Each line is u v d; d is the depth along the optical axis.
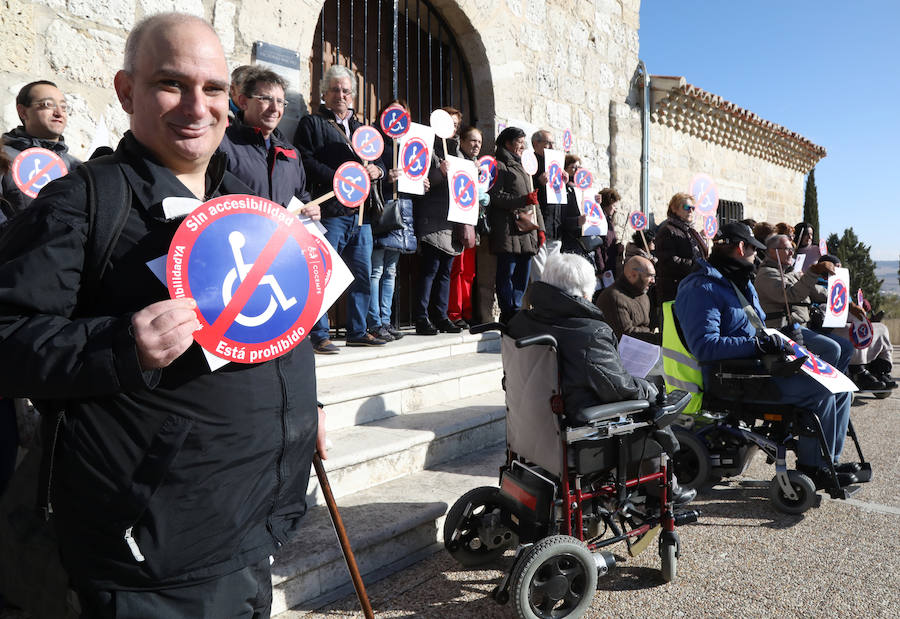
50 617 1.17
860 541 3.02
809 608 2.40
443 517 2.90
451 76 6.23
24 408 2.16
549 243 5.81
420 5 5.65
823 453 3.26
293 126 4.23
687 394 2.69
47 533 1.18
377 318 4.53
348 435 3.28
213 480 1.14
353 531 2.55
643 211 8.06
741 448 3.58
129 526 1.08
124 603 1.10
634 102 8.05
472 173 4.73
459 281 5.72
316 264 1.29
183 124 1.18
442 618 2.30
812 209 25.22
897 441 4.79
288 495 1.31
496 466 3.42
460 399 4.19
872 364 6.48
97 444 1.08
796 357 3.25
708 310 3.54
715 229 6.19
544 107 6.57
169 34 1.15
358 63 5.53
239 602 1.22
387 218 4.07
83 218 1.08
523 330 2.59
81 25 3.33
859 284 35.22
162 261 1.09
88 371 0.97
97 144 3.06
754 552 2.92
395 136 4.30
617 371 2.43
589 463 2.43
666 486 2.63
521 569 2.20
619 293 4.49
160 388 1.10
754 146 10.60
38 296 1.02
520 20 6.23
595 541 2.58
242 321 1.16
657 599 2.49
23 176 2.57
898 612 2.36
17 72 3.07
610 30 7.59
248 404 1.18
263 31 4.06
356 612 2.31
